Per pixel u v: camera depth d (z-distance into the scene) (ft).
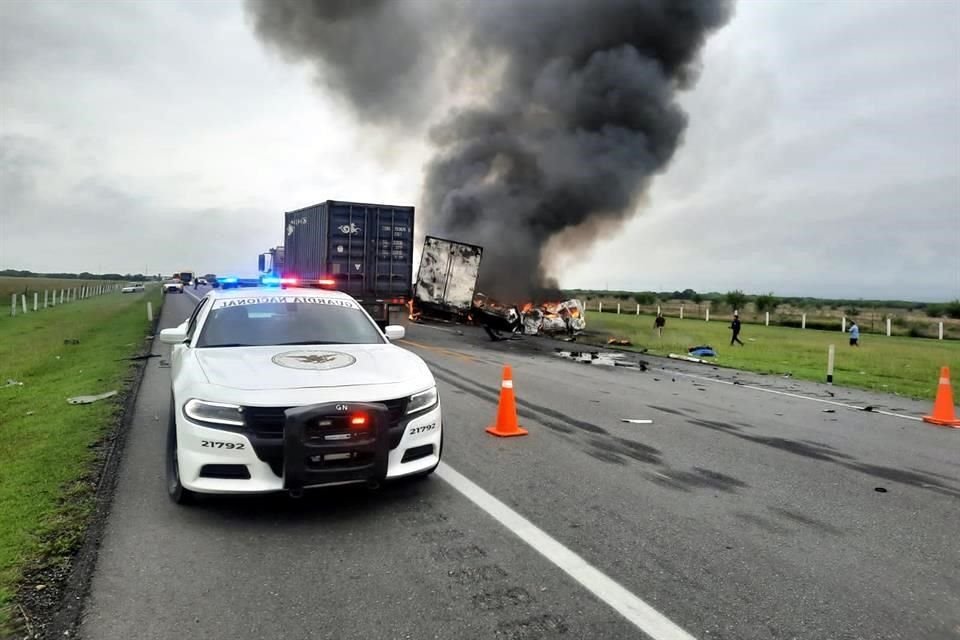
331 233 67.00
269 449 13.38
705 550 12.96
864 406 32.58
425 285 71.15
